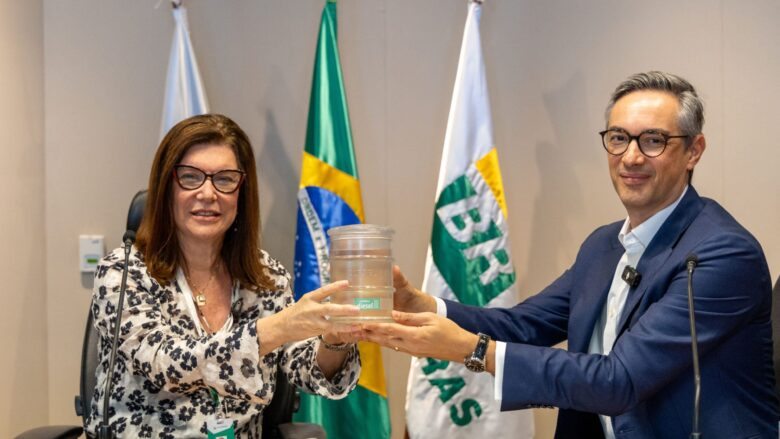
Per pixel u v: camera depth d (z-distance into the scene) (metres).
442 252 2.91
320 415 2.91
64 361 3.04
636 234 1.89
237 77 3.15
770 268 2.72
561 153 3.10
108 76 3.04
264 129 3.17
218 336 1.67
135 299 1.82
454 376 2.88
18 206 2.79
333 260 1.64
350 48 3.19
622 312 1.84
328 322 1.60
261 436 2.06
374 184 3.22
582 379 1.67
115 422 1.81
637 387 1.67
